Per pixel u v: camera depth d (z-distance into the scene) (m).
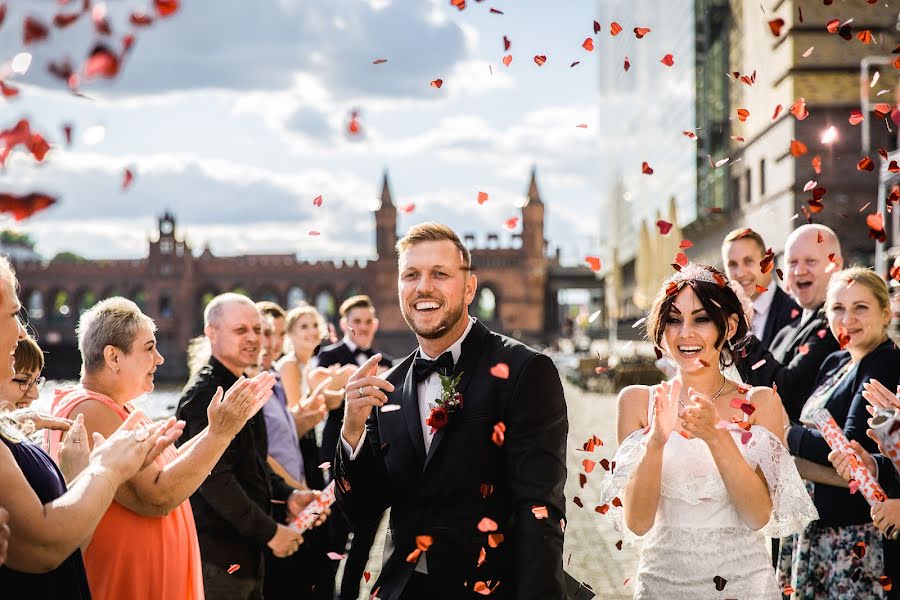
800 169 25.55
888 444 3.60
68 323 87.56
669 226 3.34
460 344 3.28
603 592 6.65
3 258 2.47
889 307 4.06
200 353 4.98
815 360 4.48
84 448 3.00
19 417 3.01
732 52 33.38
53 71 1.44
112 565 3.24
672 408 3.07
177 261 87.44
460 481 3.13
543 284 90.12
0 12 1.42
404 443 3.24
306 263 88.50
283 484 5.35
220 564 4.41
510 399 3.14
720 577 3.13
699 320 3.34
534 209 88.75
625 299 60.84
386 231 88.06
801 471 3.92
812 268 5.09
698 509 3.22
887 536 3.57
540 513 2.97
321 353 7.91
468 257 3.33
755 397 3.36
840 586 3.86
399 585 3.15
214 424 3.27
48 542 2.35
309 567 5.45
